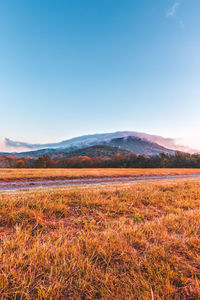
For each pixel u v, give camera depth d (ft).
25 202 15.72
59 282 5.31
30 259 6.46
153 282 5.48
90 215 14.19
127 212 15.46
